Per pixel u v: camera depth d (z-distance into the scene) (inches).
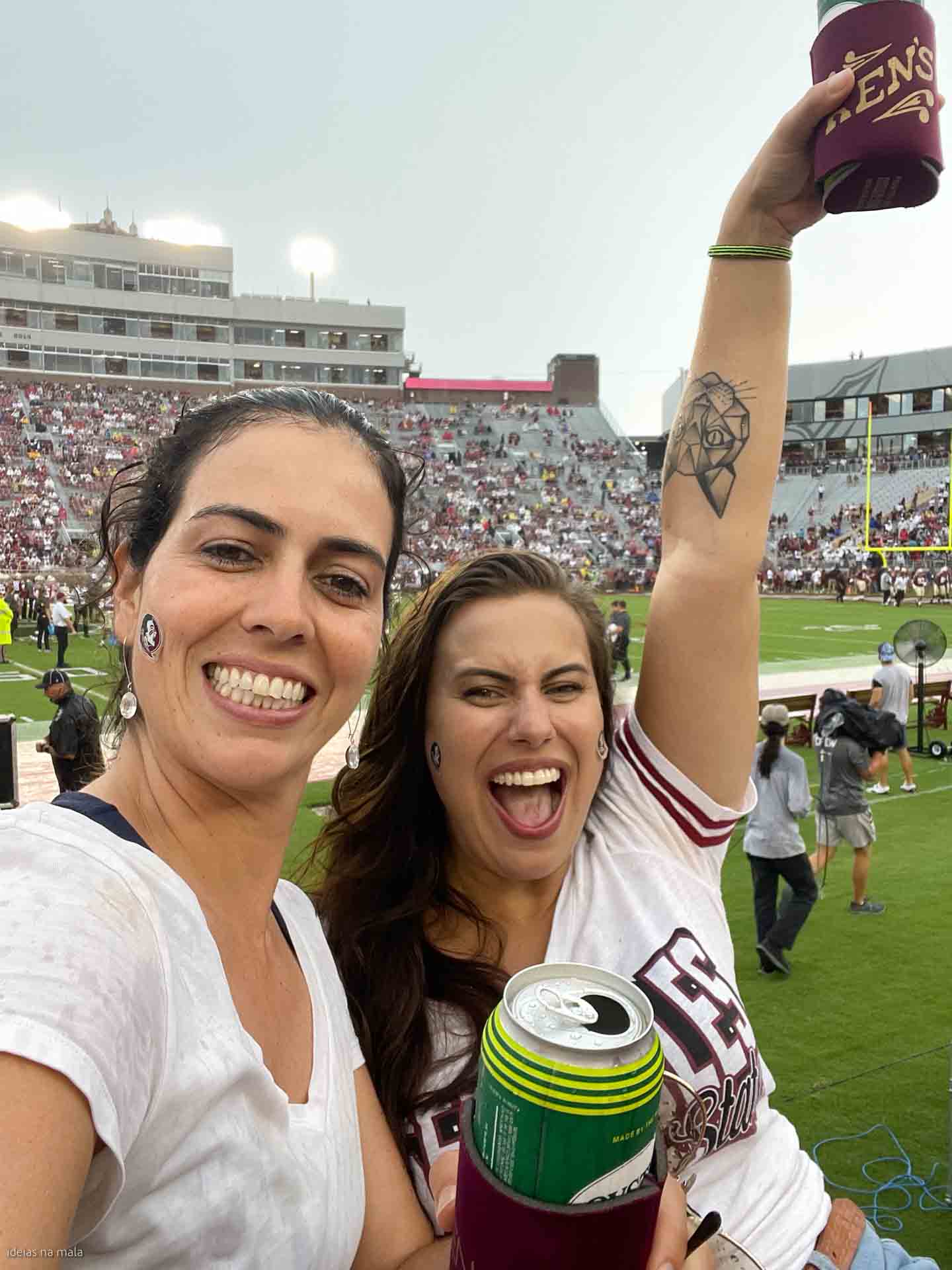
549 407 2842.0
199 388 2699.3
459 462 2477.9
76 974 30.2
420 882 73.0
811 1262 67.0
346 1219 43.8
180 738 42.3
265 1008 45.3
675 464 82.8
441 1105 61.8
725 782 77.9
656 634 79.1
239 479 42.6
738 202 81.1
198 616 41.4
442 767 72.5
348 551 44.4
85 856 35.6
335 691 44.9
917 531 2049.7
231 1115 36.3
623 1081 34.6
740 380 81.7
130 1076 31.2
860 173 58.7
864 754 273.7
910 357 2347.4
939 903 283.9
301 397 48.1
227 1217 35.3
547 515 2235.5
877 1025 207.8
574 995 38.5
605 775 81.7
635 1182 35.8
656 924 70.5
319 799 378.6
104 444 2090.3
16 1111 26.5
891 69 57.0
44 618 946.1
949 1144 149.0
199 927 37.8
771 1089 74.7
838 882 303.7
